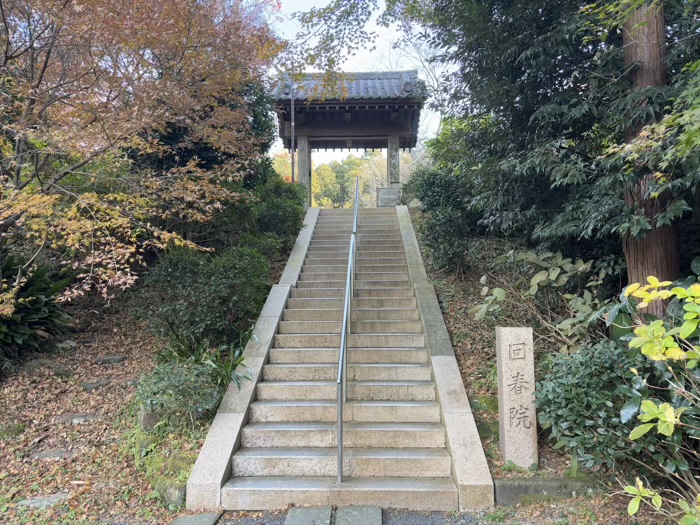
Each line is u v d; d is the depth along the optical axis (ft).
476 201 21.88
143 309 19.69
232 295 18.34
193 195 17.75
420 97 35.37
